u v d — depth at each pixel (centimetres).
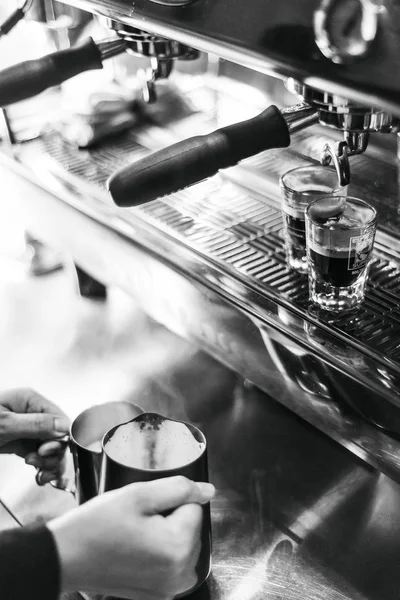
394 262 84
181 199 99
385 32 52
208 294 84
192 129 104
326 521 75
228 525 75
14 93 83
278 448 84
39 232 115
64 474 74
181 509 59
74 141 112
